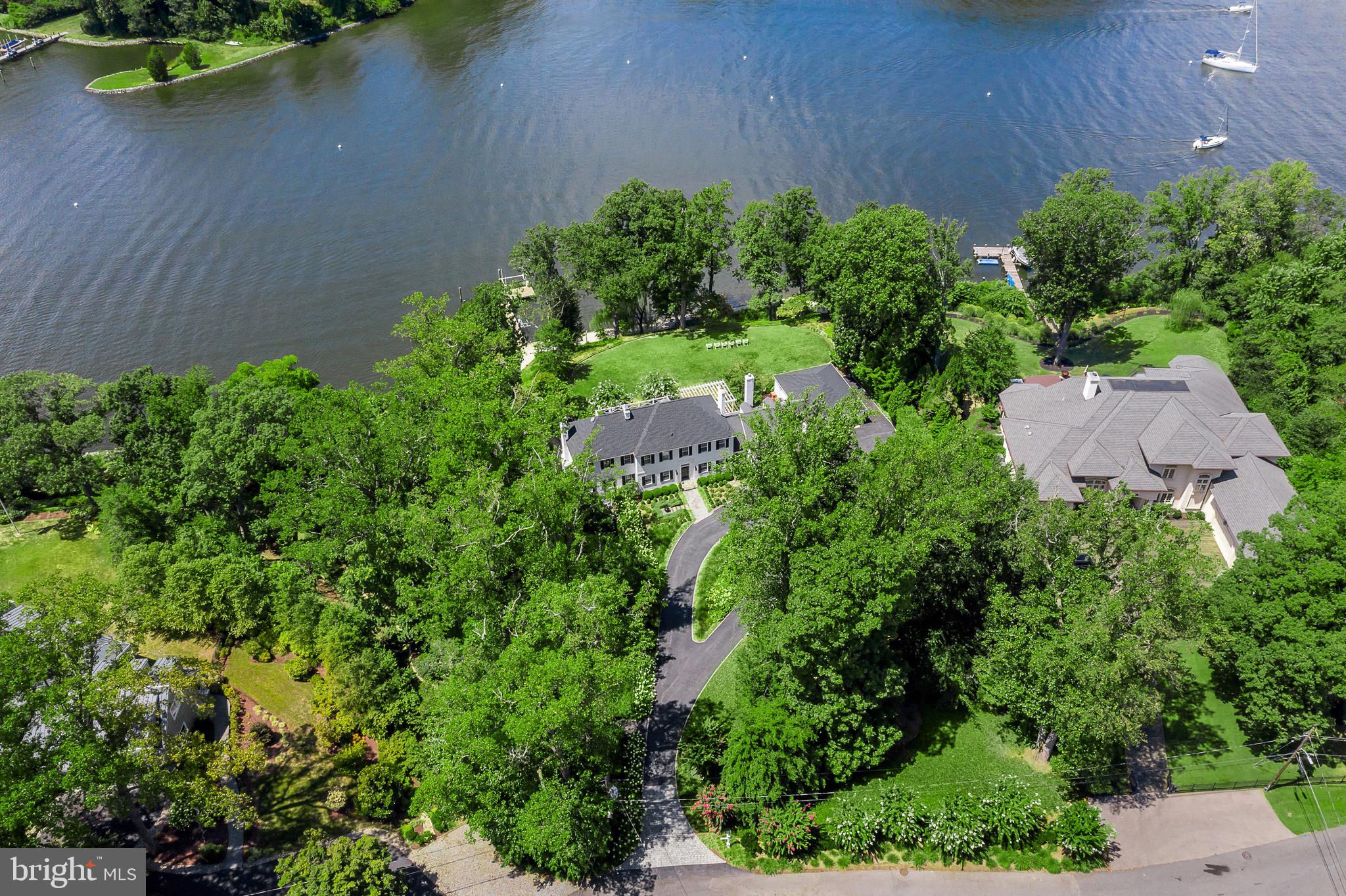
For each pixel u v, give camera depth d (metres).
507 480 70.94
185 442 82.50
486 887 52.09
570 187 164.38
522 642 50.66
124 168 179.50
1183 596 50.38
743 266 124.00
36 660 46.06
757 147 172.88
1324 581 51.38
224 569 64.88
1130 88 186.88
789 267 123.31
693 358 112.25
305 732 60.38
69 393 85.31
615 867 53.25
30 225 161.00
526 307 128.62
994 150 166.75
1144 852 51.28
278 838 53.62
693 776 58.66
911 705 62.38
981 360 91.56
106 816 53.16
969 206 151.88
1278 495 70.25
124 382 84.50
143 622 60.38
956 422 83.44
